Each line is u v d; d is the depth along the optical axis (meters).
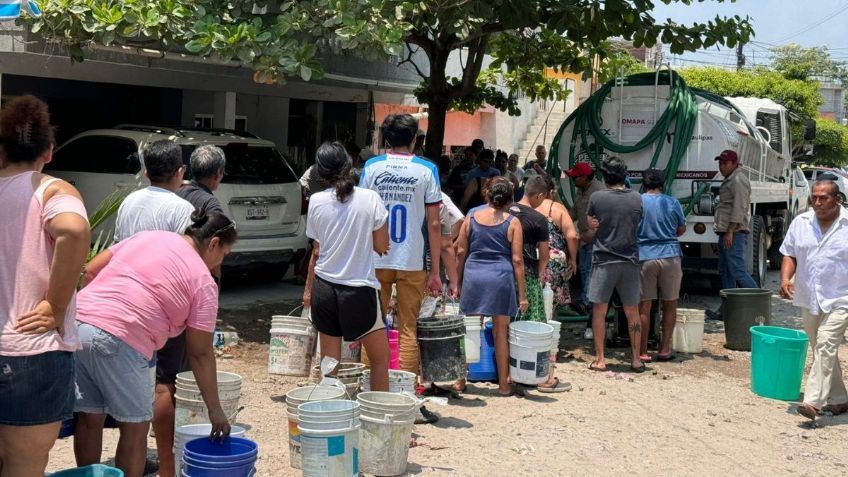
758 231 13.54
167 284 4.48
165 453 5.18
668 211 9.28
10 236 3.90
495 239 7.64
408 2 9.14
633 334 8.93
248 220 10.68
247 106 16.30
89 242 3.96
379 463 5.56
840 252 7.32
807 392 7.36
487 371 8.16
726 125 12.23
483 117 26.30
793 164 18.67
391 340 6.79
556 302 9.37
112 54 11.57
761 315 10.04
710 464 6.36
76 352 4.41
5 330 3.84
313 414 4.92
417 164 6.64
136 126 11.25
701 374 9.01
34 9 8.16
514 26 10.31
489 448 6.38
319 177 6.09
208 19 8.52
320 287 5.99
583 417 7.28
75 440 4.71
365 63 14.90
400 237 6.63
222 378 5.68
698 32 10.76
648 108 12.05
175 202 5.59
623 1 10.31
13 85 12.93
